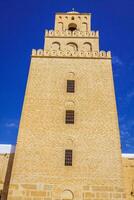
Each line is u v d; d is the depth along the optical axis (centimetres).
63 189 1962
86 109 2309
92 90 2419
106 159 2066
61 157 2083
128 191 2355
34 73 2508
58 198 1936
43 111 2294
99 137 2166
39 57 2623
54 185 1975
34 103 2333
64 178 1997
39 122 2238
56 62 2595
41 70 2533
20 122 2231
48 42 2859
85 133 2189
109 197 1936
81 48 2825
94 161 2061
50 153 2098
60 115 2278
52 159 2073
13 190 1955
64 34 2916
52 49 2817
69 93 2402
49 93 2395
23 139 2152
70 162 2064
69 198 1936
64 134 2183
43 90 2409
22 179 1992
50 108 2311
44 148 2119
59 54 2644
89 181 1984
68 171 2023
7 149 2534
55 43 2867
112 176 2000
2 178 2369
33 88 2417
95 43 2852
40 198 1936
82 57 2627
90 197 1936
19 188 1962
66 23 3150
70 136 2175
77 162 2059
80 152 2103
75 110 2306
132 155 2569
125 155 2570
